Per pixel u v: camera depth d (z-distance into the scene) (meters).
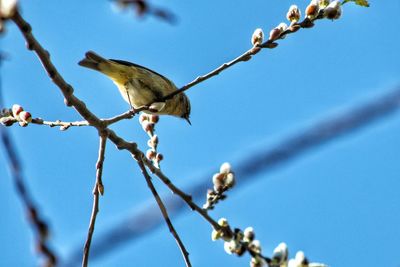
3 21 4.89
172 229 9.46
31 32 8.05
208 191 8.63
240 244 8.13
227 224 8.32
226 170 8.61
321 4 9.67
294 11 9.72
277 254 7.93
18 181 3.87
